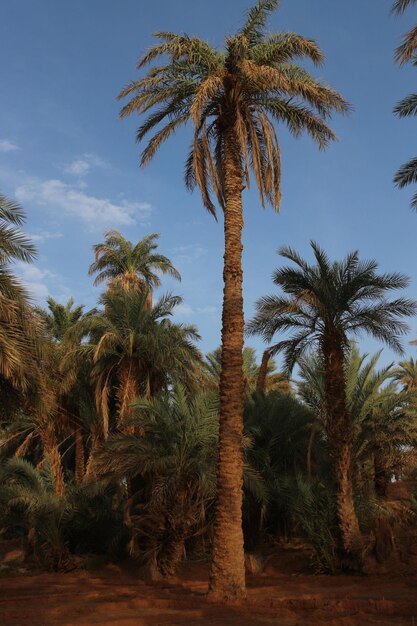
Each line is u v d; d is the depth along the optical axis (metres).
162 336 25.55
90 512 23.09
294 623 10.66
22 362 14.18
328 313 20.50
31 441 34.50
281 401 26.98
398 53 14.49
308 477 23.12
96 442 28.08
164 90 17.75
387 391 26.25
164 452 20.08
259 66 15.98
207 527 21.75
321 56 17.11
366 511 21.92
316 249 21.00
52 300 33.19
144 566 19.84
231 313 15.45
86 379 29.28
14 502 22.47
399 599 13.15
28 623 10.80
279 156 17.52
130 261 37.03
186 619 11.24
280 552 23.00
